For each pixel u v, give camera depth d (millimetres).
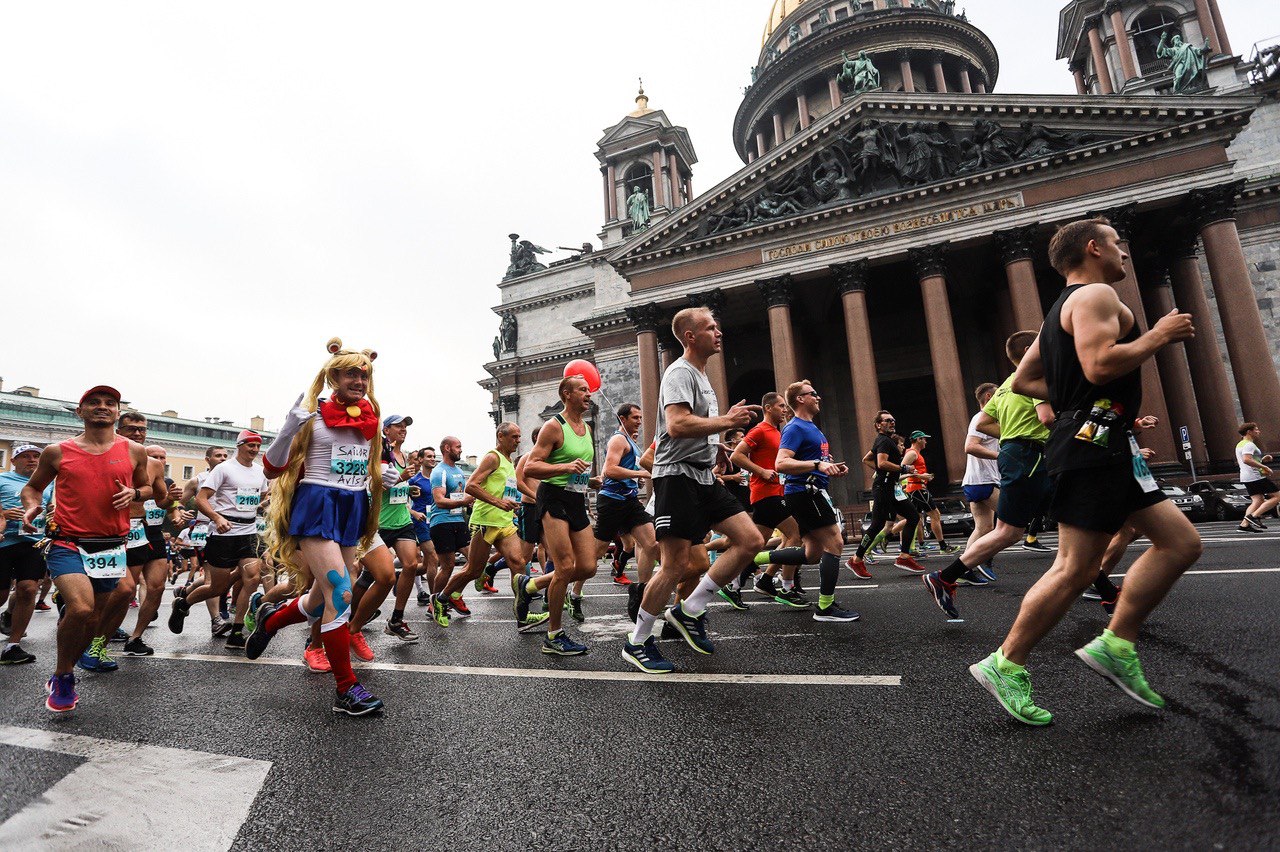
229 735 3828
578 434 6102
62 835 2568
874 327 39938
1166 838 1994
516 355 49969
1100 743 2775
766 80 52219
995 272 33406
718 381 33500
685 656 5293
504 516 8039
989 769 2621
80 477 4953
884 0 51906
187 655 6992
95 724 4254
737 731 3324
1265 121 32438
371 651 6543
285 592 7848
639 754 3109
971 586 8141
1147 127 27297
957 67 49625
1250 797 2178
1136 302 25906
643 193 45000
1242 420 30047
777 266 32438
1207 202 25938
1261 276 30688
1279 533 12602
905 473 11914
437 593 9125
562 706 4008
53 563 4766
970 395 36844
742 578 8430
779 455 6723
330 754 3383
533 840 2354
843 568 12250
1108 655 3145
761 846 2189
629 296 35625
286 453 4227
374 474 4824
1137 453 3023
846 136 32531
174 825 2627
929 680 3975
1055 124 29078
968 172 29422
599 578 14812
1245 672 3535
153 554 7293
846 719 3371
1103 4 40156
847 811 2381
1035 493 5621
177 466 75188
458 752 3301
